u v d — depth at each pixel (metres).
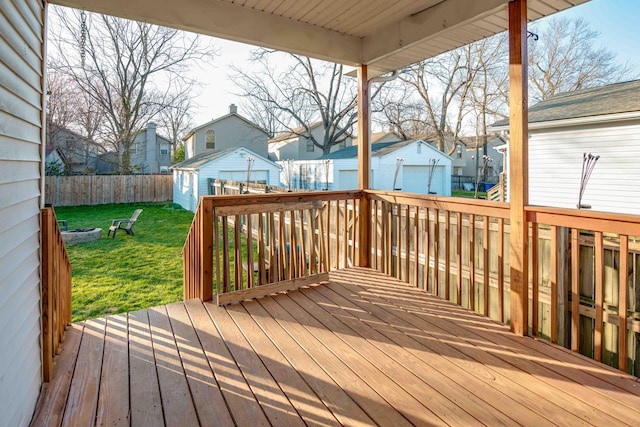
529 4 2.88
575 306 2.52
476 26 3.36
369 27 3.90
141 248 8.25
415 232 3.82
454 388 2.09
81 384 2.10
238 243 3.53
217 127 21.53
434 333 2.80
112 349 2.52
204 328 2.86
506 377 2.21
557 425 1.79
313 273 3.93
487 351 2.53
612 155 7.08
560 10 2.99
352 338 2.71
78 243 8.77
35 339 1.94
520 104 2.72
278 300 3.47
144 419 1.82
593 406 1.93
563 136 7.73
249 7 3.41
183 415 1.85
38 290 2.02
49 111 18.66
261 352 2.50
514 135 2.78
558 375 2.23
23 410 1.70
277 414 1.87
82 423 1.79
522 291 2.76
